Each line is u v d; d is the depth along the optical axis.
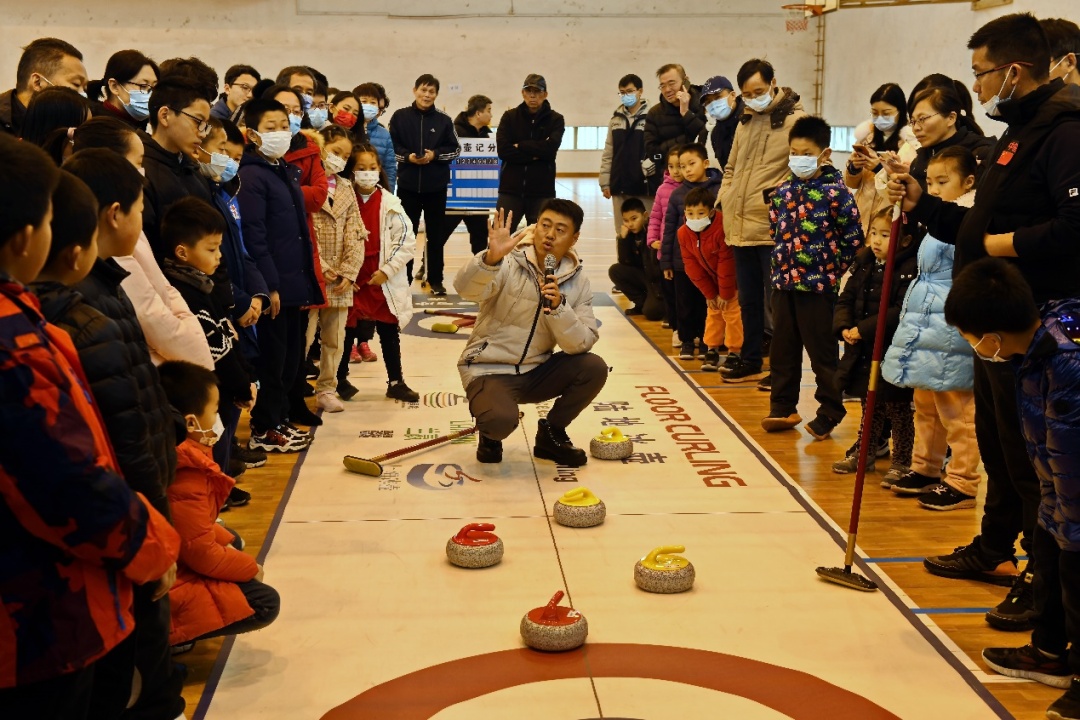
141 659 2.13
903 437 4.35
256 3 17.50
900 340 3.99
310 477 4.38
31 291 1.75
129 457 1.88
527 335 4.41
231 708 2.59
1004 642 2.97
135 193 2.19
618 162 8.79
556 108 18.52
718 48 18.41
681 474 4.46
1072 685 2.55
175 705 2.29
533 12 18.16
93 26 17.17
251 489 4.23
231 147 4.05
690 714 2.57
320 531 3.78
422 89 8.59
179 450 2.65
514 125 9.05
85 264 1.83
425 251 9.28
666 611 3.16
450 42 18.06
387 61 17.98
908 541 3.74
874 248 4.34
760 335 6.06
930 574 3.46
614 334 7.49
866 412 3.36
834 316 4.52
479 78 18.25
